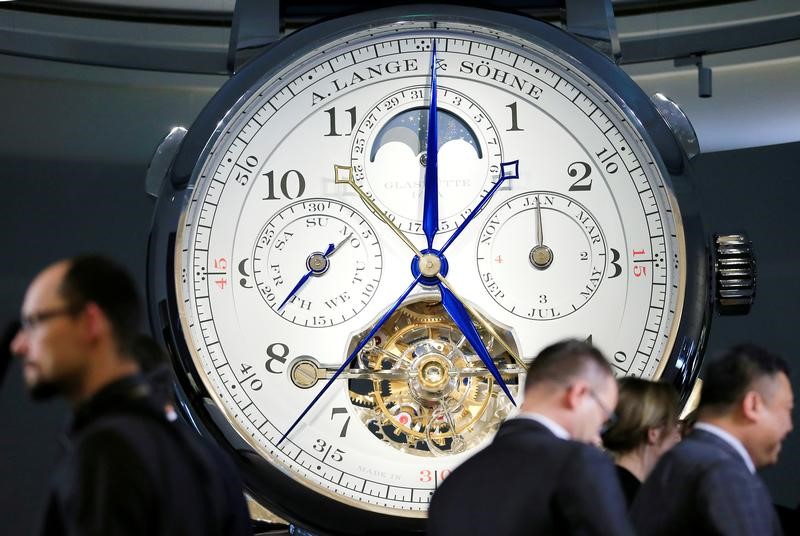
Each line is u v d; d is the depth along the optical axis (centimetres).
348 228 430
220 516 282
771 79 588
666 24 591
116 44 557
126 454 261
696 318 418
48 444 566
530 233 429
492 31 431
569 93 434
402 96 436
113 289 283
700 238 421
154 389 367
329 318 425
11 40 541
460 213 430
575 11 438
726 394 343
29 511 561
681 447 335
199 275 423
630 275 425
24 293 566
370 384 427
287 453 417
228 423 415
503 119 435
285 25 440
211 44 591
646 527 330
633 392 391
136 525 258
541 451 305
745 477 323
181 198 422
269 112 433
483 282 426
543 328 423
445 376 416
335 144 434
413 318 429
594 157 431
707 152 596
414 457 417
